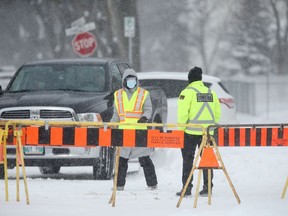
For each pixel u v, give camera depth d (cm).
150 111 3722
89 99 4297
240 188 3872
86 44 6875
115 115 3722
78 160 4200
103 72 4616
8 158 4231
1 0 12488
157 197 3472
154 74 5797
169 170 4497
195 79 3544
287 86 14988
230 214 2909
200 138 3494
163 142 3388
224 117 5703
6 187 3288
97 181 4209
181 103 3491
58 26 12875
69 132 3341
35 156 4178
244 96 11588
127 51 8819
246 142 3450
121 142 3331
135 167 5184
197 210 3048
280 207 3075
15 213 2953
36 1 11800
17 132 3241
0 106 4238
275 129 3444
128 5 8856
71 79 4600
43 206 3133
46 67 4684
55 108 4191
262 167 4406
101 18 9806
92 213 2962
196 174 4278
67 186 3941
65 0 11281
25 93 4497
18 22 14138
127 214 2945
